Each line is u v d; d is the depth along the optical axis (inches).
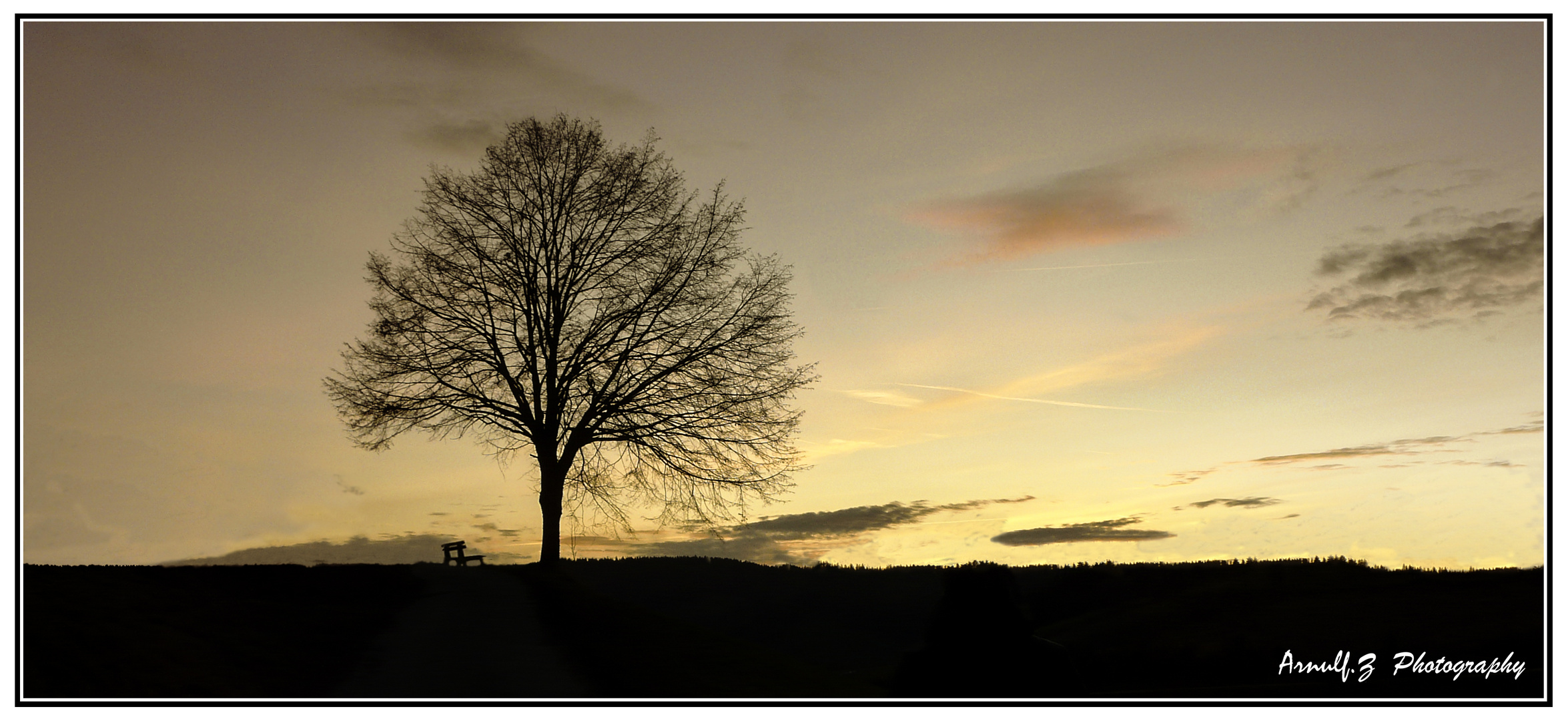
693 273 1099.9
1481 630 554.9
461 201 1074.1
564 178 1095.0
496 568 827.4
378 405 1027.3
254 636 460.8
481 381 1053.8
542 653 469.1
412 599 629.0
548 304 1066.7
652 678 422.9
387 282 1051.3
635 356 1069.1
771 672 445.1
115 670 365.1
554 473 1034.1
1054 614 832.3
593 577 1034.1
